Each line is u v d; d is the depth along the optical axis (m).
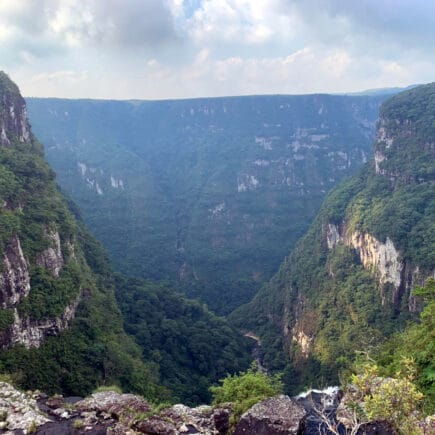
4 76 78.94
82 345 50.41
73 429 18.34
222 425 19.42
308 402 26.53
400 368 24.53
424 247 75.81
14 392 21.50
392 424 16.41
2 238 45.41
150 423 18.58
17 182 58.38
